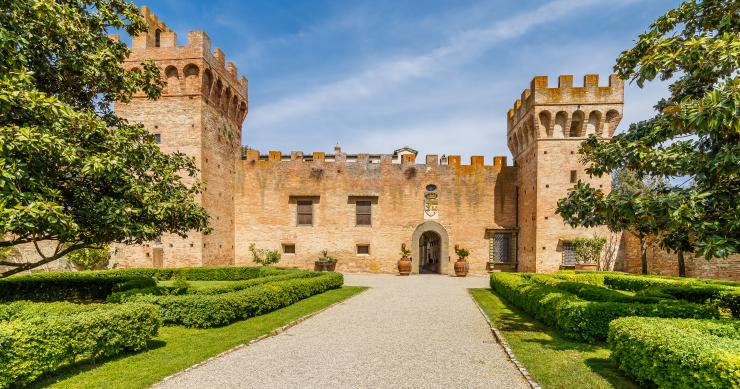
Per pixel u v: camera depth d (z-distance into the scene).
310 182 32.97
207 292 13.30
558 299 11.11
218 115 29.78
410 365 8.33
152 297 11.89
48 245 27.97
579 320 9.87
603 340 9.62
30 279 17.25
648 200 8.54
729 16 9.01
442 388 7.05
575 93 27.77
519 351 9.05
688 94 10.11
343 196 32.84
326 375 7.68
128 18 13.69
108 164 10.25
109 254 26.06
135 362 8.18
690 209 7.88
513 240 32.00
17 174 7.93
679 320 7.80
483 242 32.19
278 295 14.71
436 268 37.97
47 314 8.39
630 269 27.38
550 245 27.70
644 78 9.65
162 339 10.09
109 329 8.20
